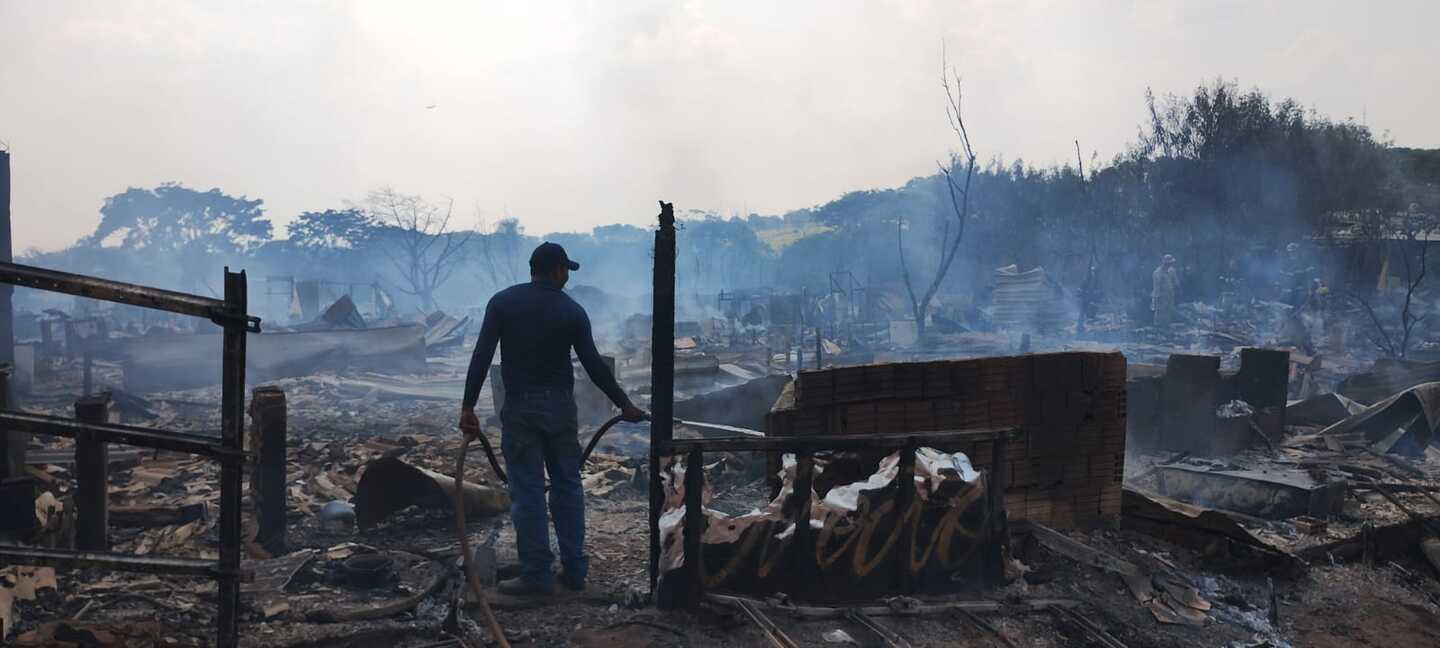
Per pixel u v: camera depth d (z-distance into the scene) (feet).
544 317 14.60
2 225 39.09
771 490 17.16
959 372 17.06
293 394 52.60
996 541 15.46
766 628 13.09
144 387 55.72
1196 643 14.19
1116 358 18.13
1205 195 125.59
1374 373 39.96
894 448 14.57
